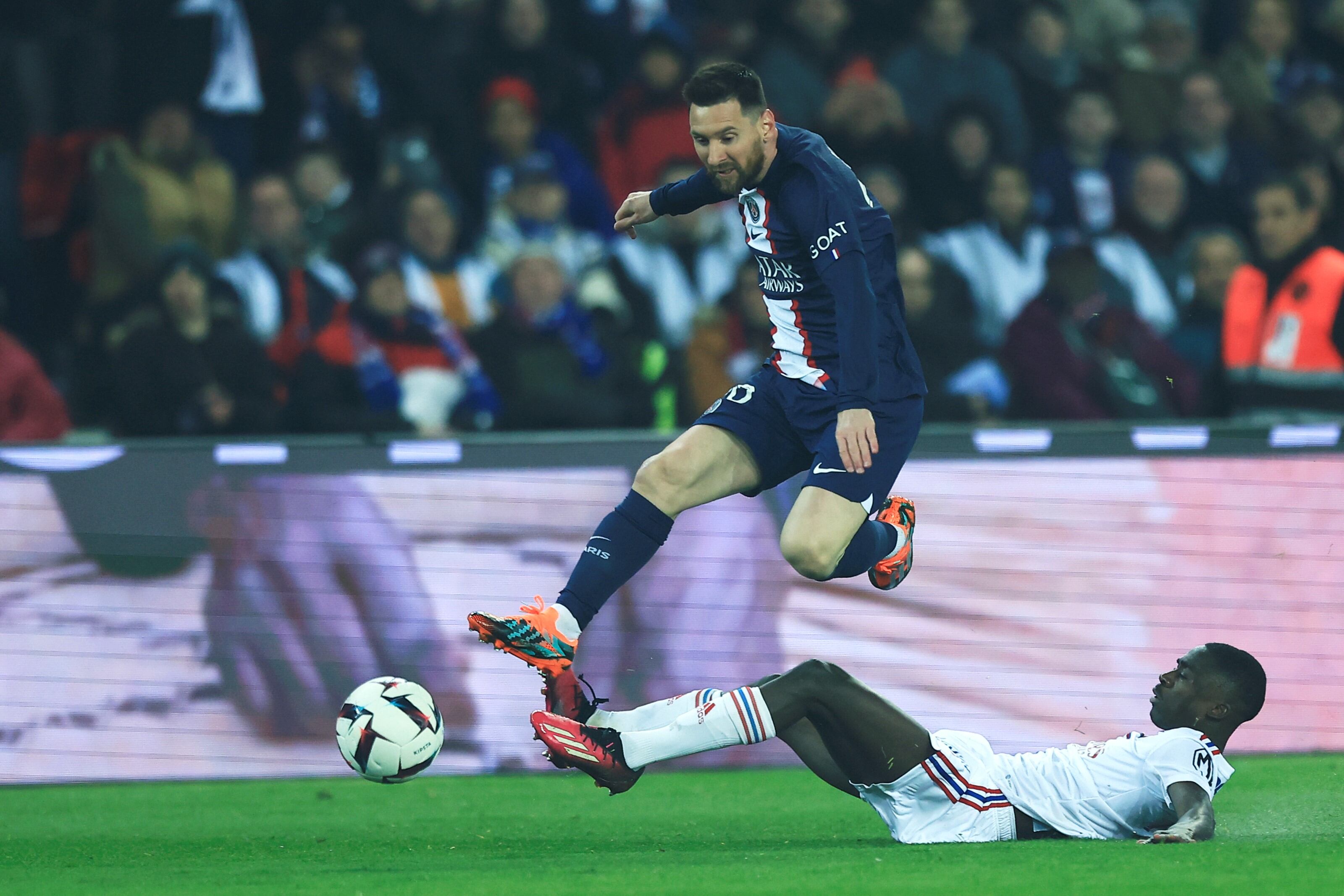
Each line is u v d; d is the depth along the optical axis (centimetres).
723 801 1930
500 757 2162
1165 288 3262
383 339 2767
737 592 2203
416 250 3003
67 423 2756
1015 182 3194
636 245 3100
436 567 2183
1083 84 3591
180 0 3300
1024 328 2897
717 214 3169
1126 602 2241
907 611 2212
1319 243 2895
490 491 2200
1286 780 1980
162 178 3070
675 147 3288
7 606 2092
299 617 2153
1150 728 2216
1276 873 1237
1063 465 2248
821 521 1525
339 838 1673
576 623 1559
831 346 1584
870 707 1495
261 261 2952
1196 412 2927
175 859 1541
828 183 1527
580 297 3006
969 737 1533
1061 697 2217
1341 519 2283
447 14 3400
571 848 1573
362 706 1551
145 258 3028
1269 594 2261
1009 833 1499
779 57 3441
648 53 3331
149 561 2131
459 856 1522
